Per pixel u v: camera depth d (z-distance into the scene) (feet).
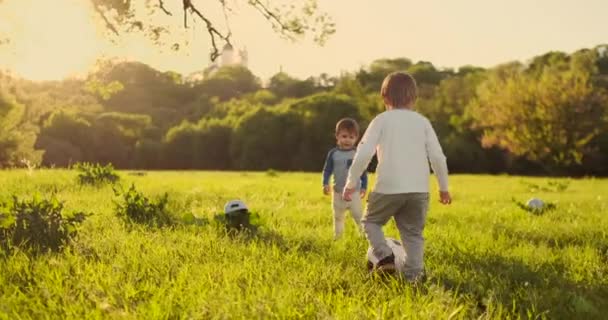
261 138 272.72
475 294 15.96
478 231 27.27
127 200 26.99
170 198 39.11
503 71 222.07
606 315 14.79
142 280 14.94
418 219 17.08
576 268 19.70
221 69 437.99
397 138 17.04
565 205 41.88
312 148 267.80
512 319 13.74
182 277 14.98
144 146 298.97
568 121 186.91
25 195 37.04
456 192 57.98
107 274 14.93
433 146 17.28
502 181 90.43
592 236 26.61
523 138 192.44
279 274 16.15
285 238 22.86
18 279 14.83
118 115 307.78
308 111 270.05
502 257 20.92
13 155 188.75
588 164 194.49
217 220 24.43
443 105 265.34
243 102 344.08
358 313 12.20
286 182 70.18
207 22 36.06
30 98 207.00
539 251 22.34
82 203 34.06
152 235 21.29
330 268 16.94
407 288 15.10
